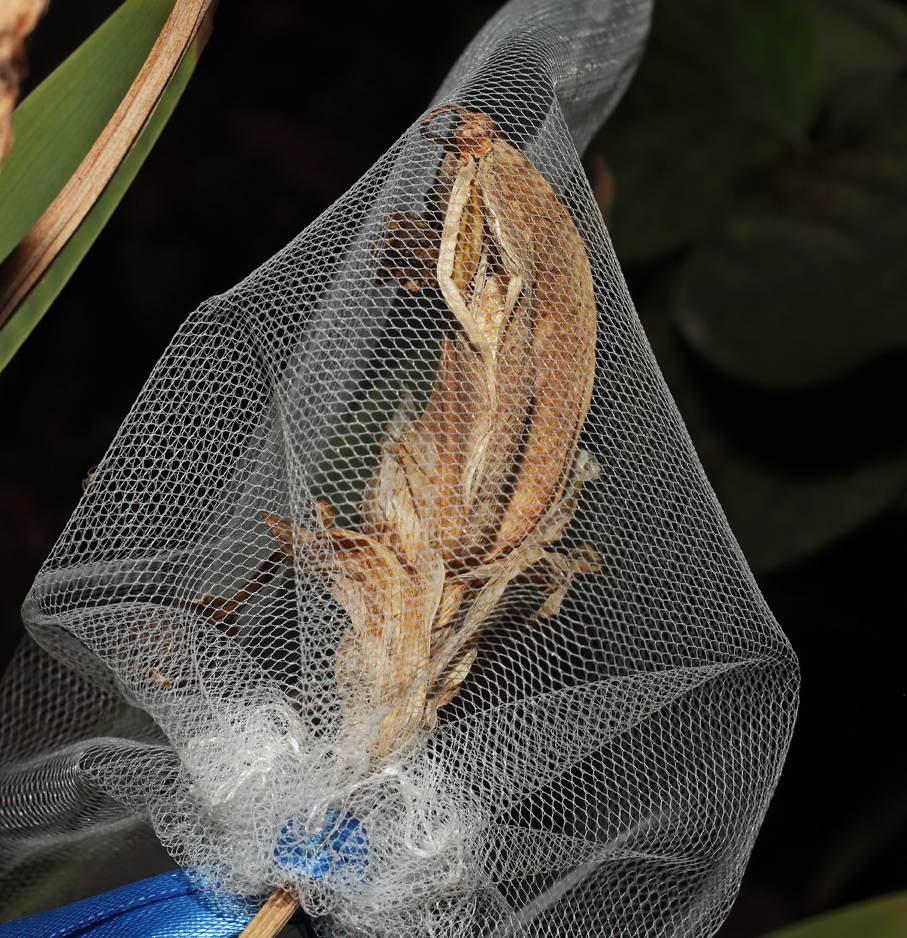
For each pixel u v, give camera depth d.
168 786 0.29
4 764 0.31
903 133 0.46
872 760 0.52
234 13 0.77
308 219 0.72
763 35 0.51
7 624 0.56
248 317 0.29
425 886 0.28
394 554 0.27
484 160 0.28
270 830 0.27
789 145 0.52
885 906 0.32
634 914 0.29
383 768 0.27
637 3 0.35
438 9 0.78
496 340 0.27
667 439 0.29
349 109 0.76
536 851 0.29
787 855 0.53
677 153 0.53
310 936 0.28
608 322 0.29
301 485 0.28
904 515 0.54
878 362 0.47
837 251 0.45
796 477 0.46
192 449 0.29
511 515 0.28
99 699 0.32
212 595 0.29
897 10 0.57
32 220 0.29
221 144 0.73
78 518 0.29
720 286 0.46
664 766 0.29
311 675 0.28
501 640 0.29
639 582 0.29
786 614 0.54
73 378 0.65
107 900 0.28
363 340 0.29
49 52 0.46
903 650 0.53
